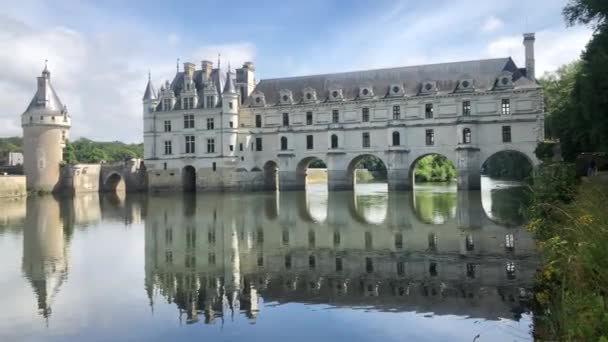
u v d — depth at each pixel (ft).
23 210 175.83
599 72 98.37
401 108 231.30
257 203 180.65
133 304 53.16
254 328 44.86
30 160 287.89
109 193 295.69
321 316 47.60
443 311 47.57
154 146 280.72
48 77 299.79
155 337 43.16
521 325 42.88
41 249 88.63
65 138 307.78
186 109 273.54
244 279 63.05
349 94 246.06
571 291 30.96
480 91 216.13
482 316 45.62
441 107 224.12
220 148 266.57
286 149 253.24
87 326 46.34
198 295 56.29
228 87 264.72
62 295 57.21
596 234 30.19
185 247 87.97
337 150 241.55
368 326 44.34
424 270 64.44
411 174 234.58
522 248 76.95
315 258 75.15
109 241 97.04
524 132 209.97
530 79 212.84
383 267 67.26
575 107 119.24
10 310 51.49
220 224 119.55
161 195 254.47
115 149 520.01
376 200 181.27
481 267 64.75
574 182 80.38
